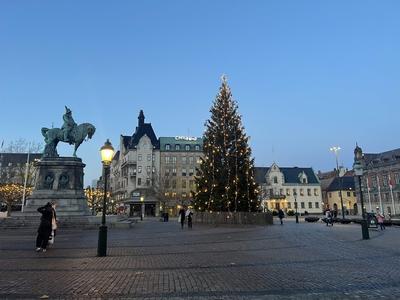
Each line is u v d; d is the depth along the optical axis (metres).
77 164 32.16
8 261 10.94
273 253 12.50
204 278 8.21
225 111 37.47
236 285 7.48
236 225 31.86
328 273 8.68
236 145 35.59
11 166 57.88
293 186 97.31
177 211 83.69
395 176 83.50
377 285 7.37
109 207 103.12
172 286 7.43
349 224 35.19
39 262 10.72
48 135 33.12
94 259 11.32
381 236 19.81
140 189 83.50
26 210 29.75
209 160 36.22
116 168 104.19
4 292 6.96
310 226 30.86
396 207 82.31
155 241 17.34
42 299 6.50
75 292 6.97
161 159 88.19
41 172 31.41
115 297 6.61
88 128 34.19
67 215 29.98
